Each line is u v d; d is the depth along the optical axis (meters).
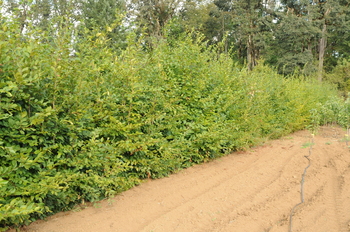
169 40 6.90
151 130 5.48
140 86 5.03
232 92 7.95
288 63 30.94
